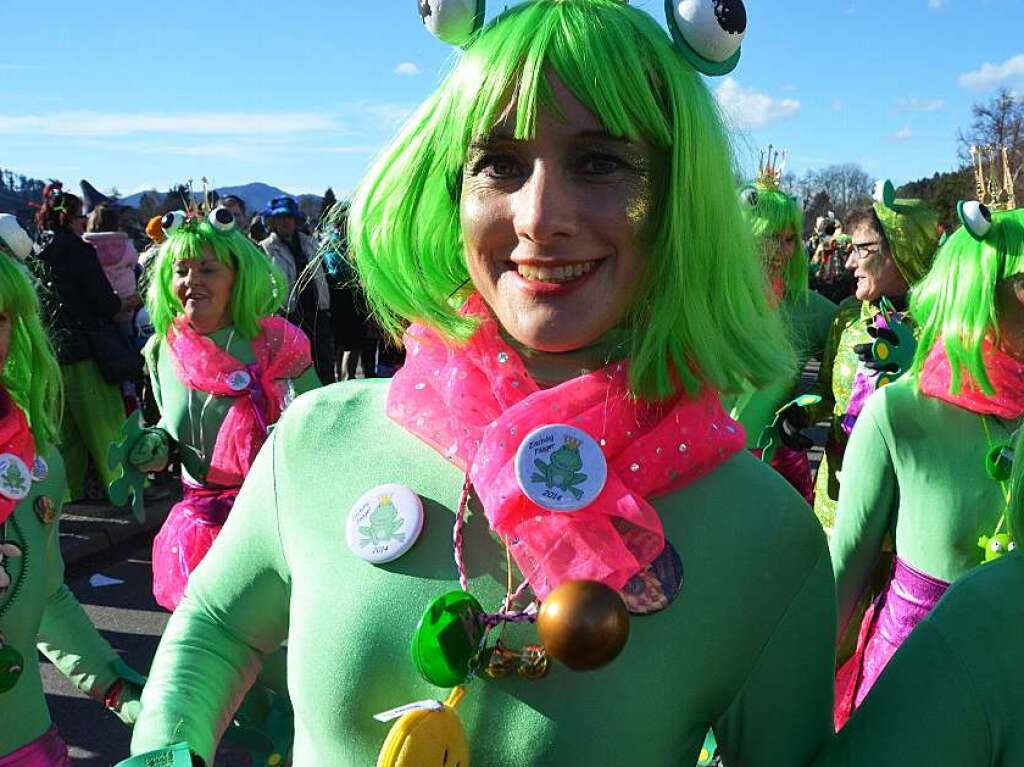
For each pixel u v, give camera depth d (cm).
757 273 113
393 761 91
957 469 190
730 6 102
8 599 181
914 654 106
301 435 119
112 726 351
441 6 106
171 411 302
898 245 319
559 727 98
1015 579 106
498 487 100
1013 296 185
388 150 118
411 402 113
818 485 307
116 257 664
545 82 98
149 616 450
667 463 104
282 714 247
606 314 104
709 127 105
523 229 100
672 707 100
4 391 190
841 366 320
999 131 2148
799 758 108
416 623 103
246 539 122
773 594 105
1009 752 102
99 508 577
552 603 88
